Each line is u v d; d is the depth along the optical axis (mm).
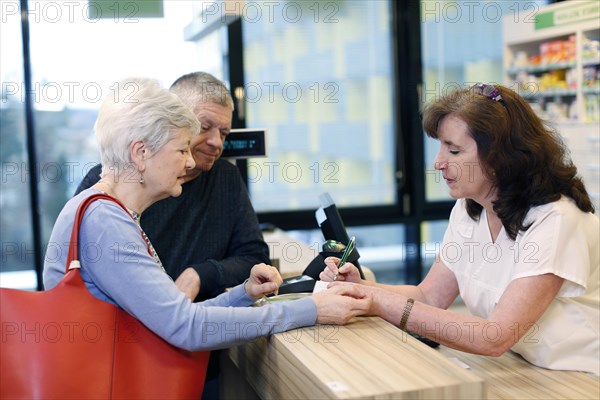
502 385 1585
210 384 2062
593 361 1685
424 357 1320
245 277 2104
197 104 1951
